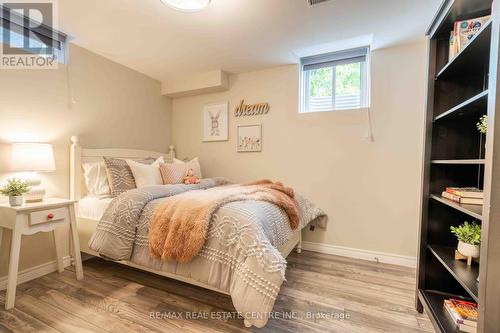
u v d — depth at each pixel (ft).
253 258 4.52
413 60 7.79
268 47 8.12
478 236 4.33
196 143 11.39
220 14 6.26
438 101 5.34
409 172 7.89
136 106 10.06
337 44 7.98
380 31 7.08
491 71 2.93
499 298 2.89
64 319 5.03
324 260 8.24
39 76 6.95
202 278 5.04
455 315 4.33
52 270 7.19
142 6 5.91
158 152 11.09
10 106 6.35
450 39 4.97
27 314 5.18
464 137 5.22
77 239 6.72
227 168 10.70
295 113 9.40
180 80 10.80
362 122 8.45
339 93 9.10
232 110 10.55
